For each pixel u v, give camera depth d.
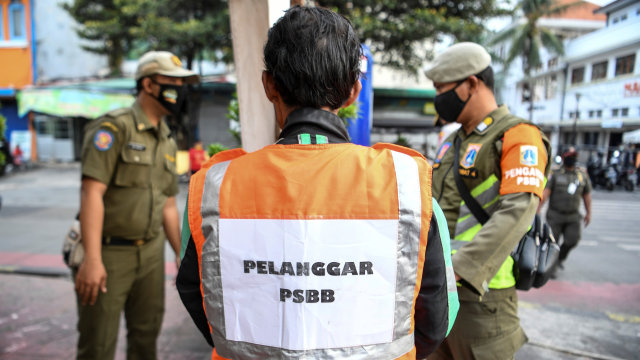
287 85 0.82
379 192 0.75
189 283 0.82
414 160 0.81
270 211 0.75
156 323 2.20
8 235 6.21
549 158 1.45
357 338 0.73
